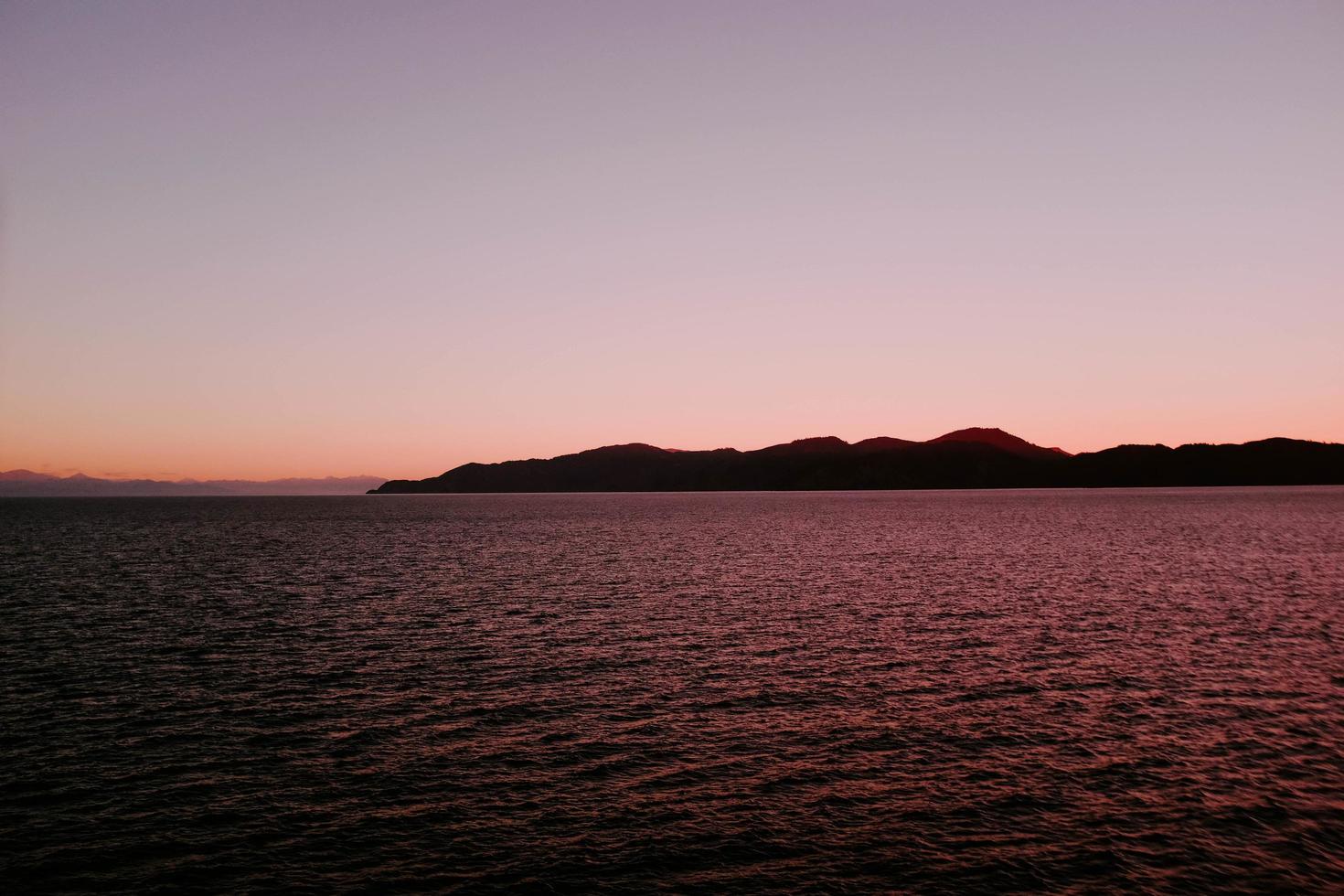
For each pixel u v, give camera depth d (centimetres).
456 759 2178
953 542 8581
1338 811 1838
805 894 1538
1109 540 8669
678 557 7244
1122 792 1948
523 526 12738
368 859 1662
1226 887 1546
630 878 1595
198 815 1844
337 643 3544
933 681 2891
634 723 2461
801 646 3441
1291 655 3238
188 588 5262
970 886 1559
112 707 2603
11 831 1755
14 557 7369
